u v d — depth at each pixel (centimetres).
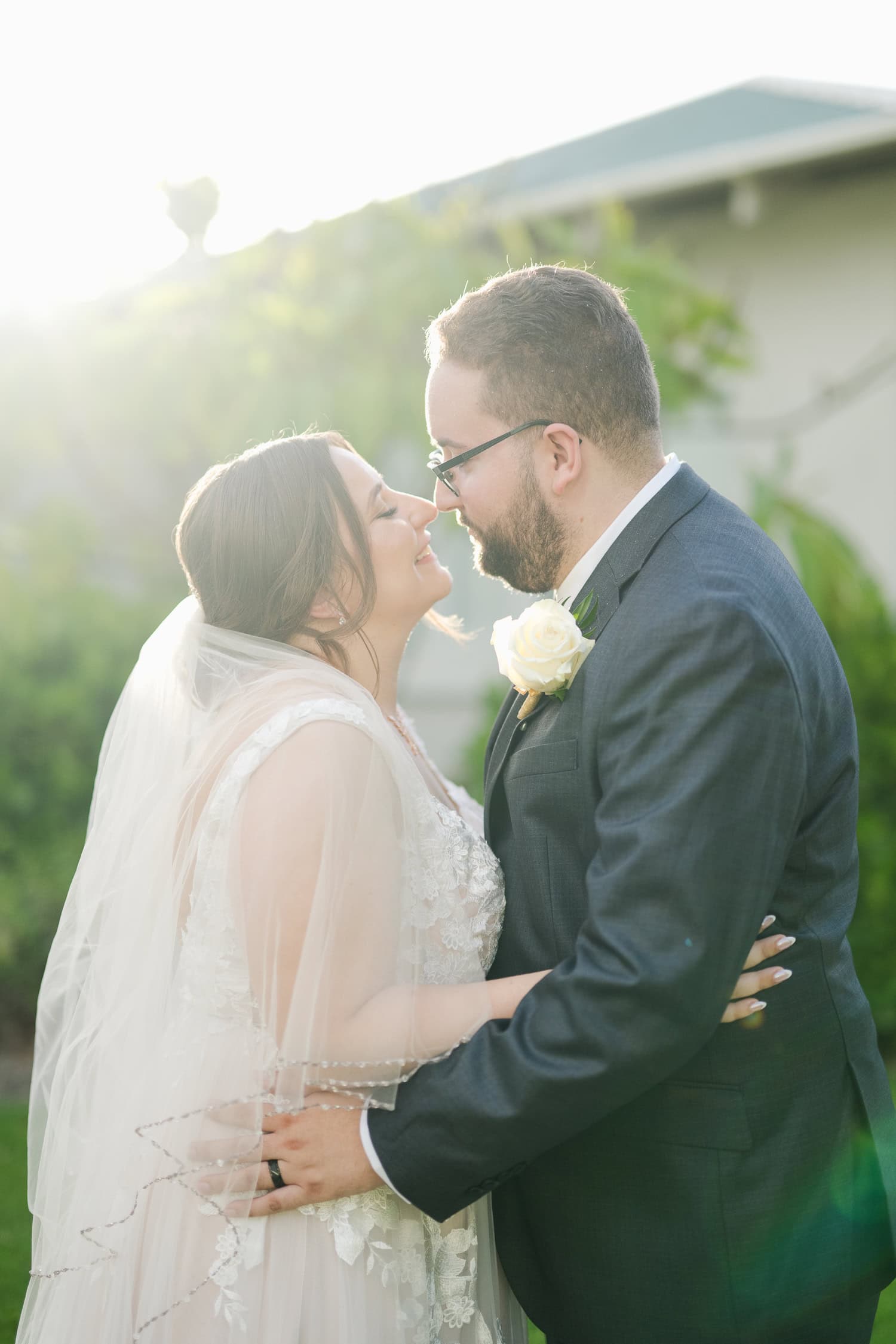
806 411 812
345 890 183
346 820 184
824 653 196
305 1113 184
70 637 627
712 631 174
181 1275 181
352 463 221
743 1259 184
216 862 189
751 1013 182
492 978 210
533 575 213
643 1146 189
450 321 214
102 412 625
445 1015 185
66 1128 197
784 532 598
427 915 197
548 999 175
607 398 202
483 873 207
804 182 803
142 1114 189
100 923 203
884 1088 203
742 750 170
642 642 181
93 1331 186
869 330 792
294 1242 183
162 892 197
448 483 214
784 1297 185
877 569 788
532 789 200
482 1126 174
